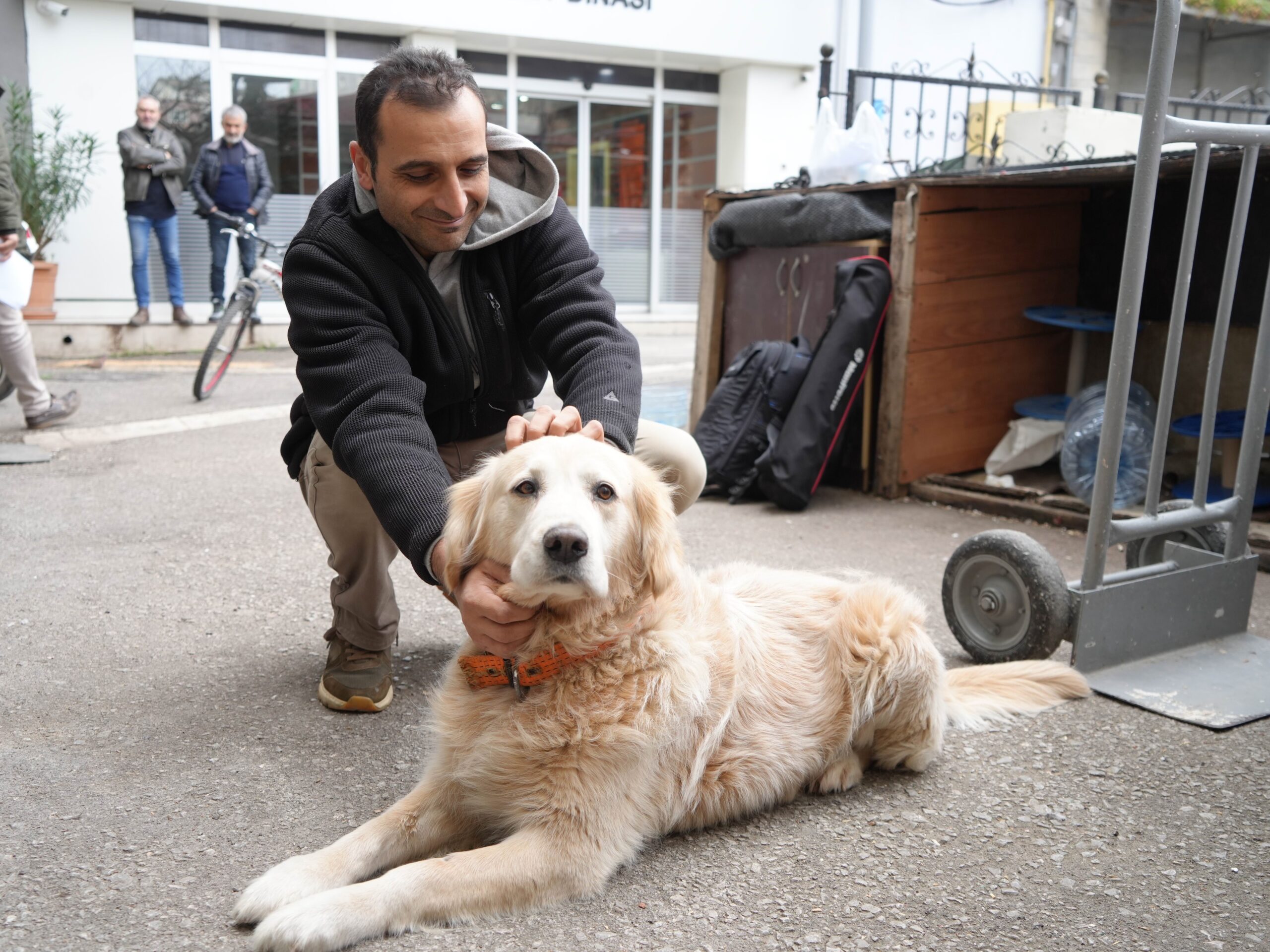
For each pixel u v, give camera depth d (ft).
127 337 32.71
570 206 42.32
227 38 36.04
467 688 6.78
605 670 6.43
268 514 15.89
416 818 6.64
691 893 6.38
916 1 41.75
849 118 24.08
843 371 16.67
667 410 23.11
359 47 38.17
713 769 7.07
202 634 10.81
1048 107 30.89
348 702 8.85
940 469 18.08
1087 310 18.13
